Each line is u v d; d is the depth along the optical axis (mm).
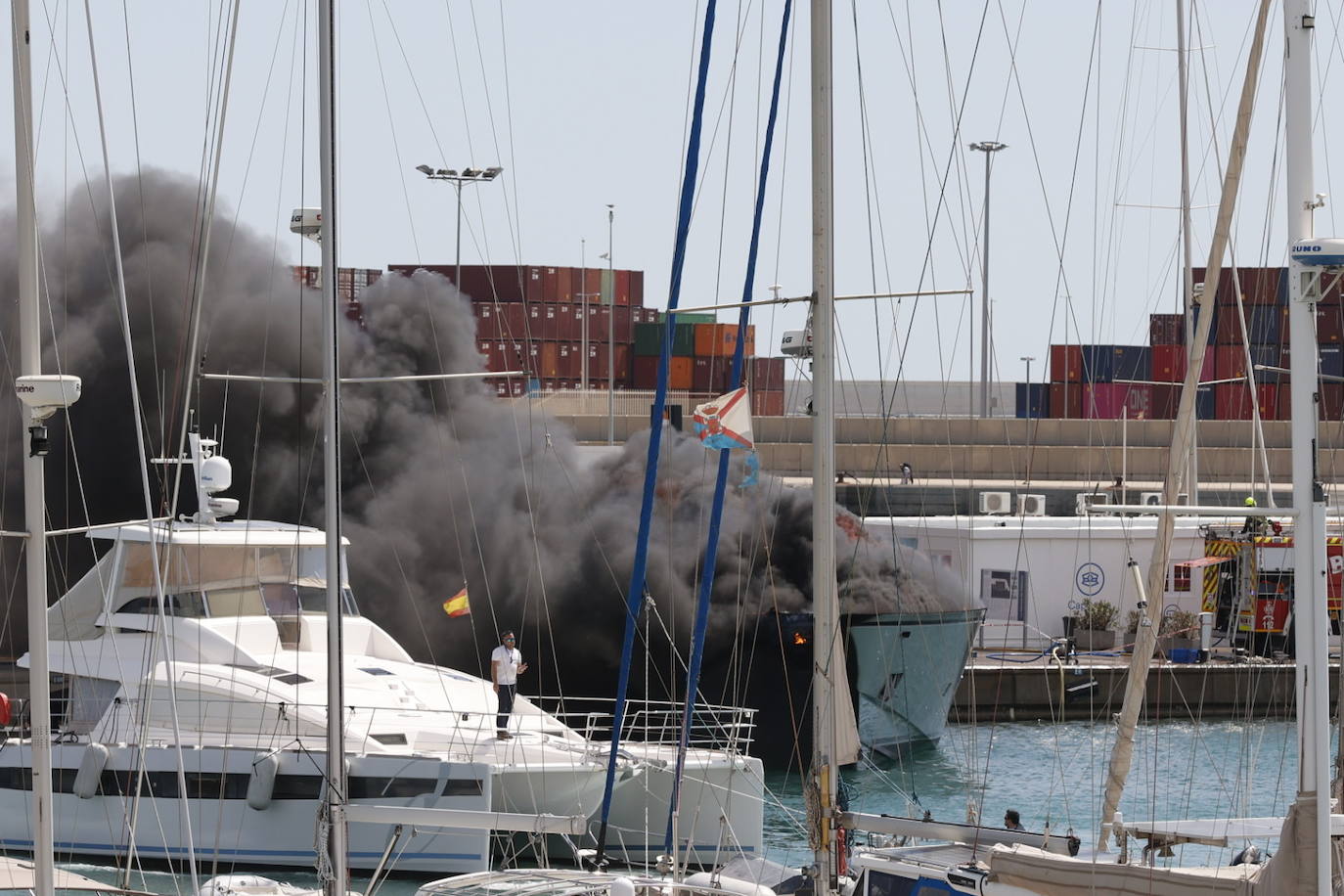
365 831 67875
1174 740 113562
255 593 79500
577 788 69812
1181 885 39812
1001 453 195125
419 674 81000
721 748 87750
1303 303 36875
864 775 102812
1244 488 163750
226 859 68812
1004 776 102250
